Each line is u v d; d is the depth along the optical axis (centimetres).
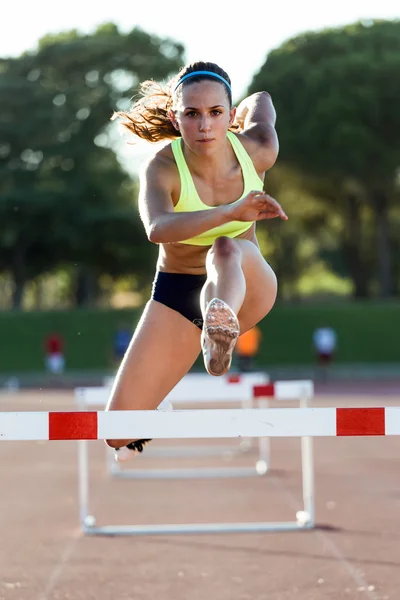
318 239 15775
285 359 11538
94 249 13138
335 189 13088
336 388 8544
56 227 12800
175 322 1179
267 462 3303
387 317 11544
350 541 2122
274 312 11644
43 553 2027
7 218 12706
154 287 1204
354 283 14100
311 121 11738
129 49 13025
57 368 9938
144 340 1182
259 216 969
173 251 1164
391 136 11981
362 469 3375
